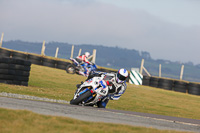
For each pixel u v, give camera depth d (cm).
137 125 2169
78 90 3256
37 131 1467
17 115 1750
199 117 4781
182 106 6075
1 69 4888
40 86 5616
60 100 4241
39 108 2322
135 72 9431
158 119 2838
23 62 5150
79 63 8444
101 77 3259
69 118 1872
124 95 6322
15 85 4994
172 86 9656
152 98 6631
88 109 2808
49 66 10388
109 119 2294
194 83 9388
